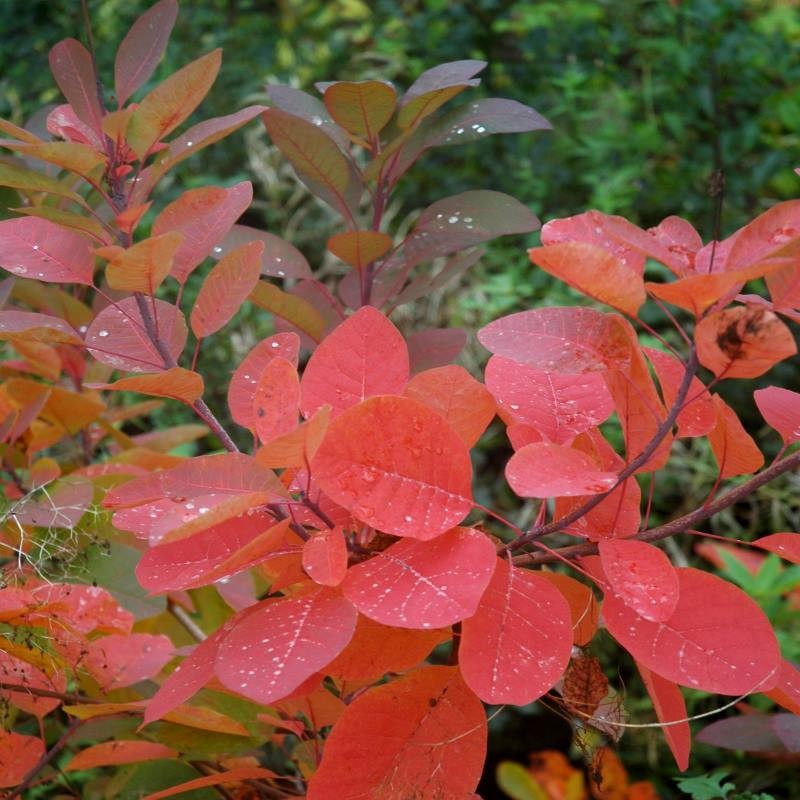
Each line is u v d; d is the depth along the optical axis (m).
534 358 0.50
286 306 0.73
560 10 2.25
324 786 0.51
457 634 0.53
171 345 0.57
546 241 0.52
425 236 0.75
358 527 0.54
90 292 1.06
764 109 2.02
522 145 2.04
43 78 2.11
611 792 1.22
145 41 0.62
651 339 1.62
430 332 0.79
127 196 0.59
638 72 2.19
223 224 0.59
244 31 2.30
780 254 0.47
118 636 0.67
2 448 0.79
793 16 2.30
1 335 0.55
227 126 0.56
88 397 0.88
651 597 0.49
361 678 0.53
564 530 0.53
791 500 1.57
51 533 0.67
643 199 1.91
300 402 0.53
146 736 0.71
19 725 0.84
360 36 2.39
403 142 0.73
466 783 0.51
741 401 1.65
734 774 1.22
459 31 2.21
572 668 0.57
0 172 0.56
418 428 0.49
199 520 0.45
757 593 1.26
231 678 0.45
